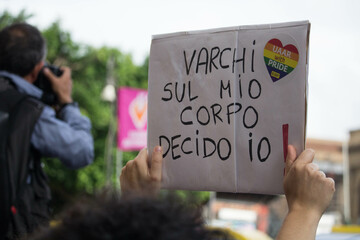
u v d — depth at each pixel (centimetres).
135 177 172
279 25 165
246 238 377
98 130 2222
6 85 237
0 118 223
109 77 1995
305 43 160
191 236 80
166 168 177
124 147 1346
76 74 2316
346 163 2545
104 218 77
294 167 141
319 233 303
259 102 165
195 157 173
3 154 219
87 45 2369
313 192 135
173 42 182
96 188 100
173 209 83
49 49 2231
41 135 237
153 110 182
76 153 246
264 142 163
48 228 85
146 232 74
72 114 258
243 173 165
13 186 218
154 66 184
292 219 133
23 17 1702
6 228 216
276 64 163
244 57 169
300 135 158
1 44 248
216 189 168
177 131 177
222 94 171
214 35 175
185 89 178
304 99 158
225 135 169
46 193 241
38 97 254
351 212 2472
